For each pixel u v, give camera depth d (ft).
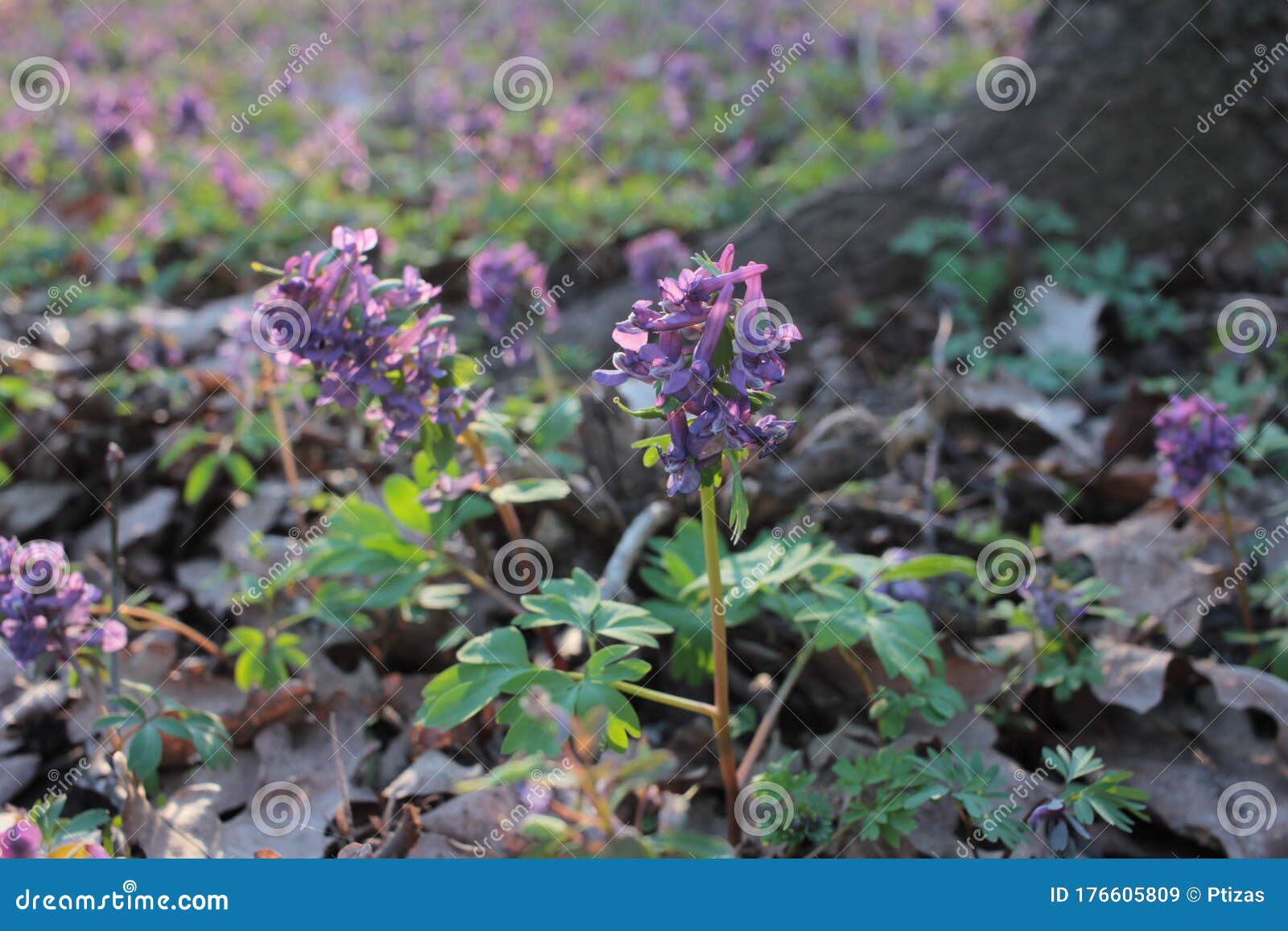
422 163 29.78
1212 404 12.40
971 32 36.86
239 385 15.80
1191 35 21.54
